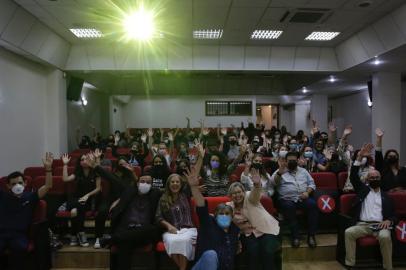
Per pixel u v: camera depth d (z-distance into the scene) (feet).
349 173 14.33
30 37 19.61
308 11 19.13
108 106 41.93
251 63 26.66
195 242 10.54
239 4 18.01
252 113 45.73
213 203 12.02
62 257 12.41
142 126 45.47
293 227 12.98
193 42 25.04
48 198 14.47
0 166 18.60
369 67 25.68
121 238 10.60
